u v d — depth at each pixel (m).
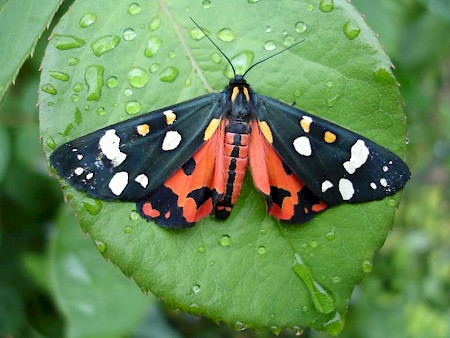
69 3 0.17
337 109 0.14
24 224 0.22
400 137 0.14
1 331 0.22
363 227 0.14
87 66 0.14
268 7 0.14
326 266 0.14
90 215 0.14
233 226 0.14
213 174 0.14
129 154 0.14
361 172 0.14
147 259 0.14
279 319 0.14
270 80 0.14
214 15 0.14
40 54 0.19
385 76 0.14
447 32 0.22
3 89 0.14
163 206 0.14
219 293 0.14
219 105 0.14
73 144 0.13
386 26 0.19
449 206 0.32
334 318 0.14
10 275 0.22
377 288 0.28
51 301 0.22
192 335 0.25
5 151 0.19
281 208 0.14
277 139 0.14
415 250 0.30
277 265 0.14
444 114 0.26
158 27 0.14
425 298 0.29
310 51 0.14
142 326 0.22
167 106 0.14
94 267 0.18
